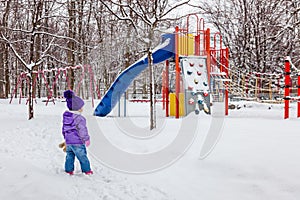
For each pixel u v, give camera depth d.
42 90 40.66
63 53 26.38
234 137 6.88
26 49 20.19
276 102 16.58
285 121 9.62
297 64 25.75
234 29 28.36
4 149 7.34
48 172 5.51
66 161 5.63
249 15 26.75
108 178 5.48
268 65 26.17
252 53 26.31
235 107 16.55
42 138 8.91
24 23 22.44
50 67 31.16
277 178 4.52
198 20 15.29
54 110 17.02
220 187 4.75
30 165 5.76
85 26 19.31
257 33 26.05
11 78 38.16
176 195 4.67
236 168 5.11
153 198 4.58
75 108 5.67
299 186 4.23
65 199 4.34
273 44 25.81
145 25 11.27
